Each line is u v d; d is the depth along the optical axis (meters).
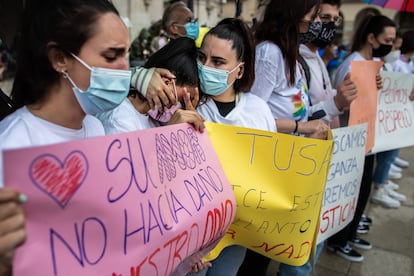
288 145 1.42
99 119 1.31
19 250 0.70
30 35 0.89
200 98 1.68
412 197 3.96
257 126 1.67
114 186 0.89
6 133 0.89
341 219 2.08
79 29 0.86
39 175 0.72
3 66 1.95
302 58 2.10
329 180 1.90
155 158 1.05
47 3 0.88
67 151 0.78
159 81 1.27
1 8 2.11
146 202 0.97
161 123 1.52
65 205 0.78
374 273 2.66
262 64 1.88
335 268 2.71
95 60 0.90
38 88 0.92
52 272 0.75
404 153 5.50
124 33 0.93
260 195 1.43
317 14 1.96
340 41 18.12
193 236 1.13
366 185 2.73
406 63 4.75
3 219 0.66
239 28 1.62
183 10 3.26
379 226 3.34
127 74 0.96
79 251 0.80
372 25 2.74
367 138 2.37
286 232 1.49
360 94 2.21
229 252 1.63
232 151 1.44
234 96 1.71
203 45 1.60
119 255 0.89
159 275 1.01
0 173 0.81
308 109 2.07
